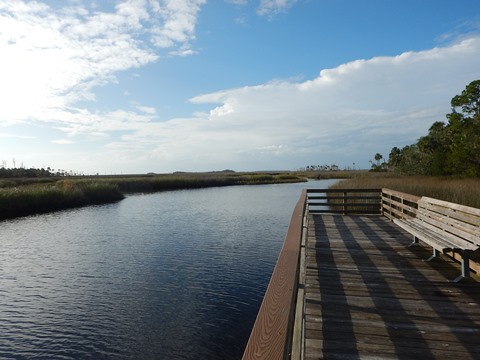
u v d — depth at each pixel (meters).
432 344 3.38
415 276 5.42
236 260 12.18
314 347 3.36
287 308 1.62
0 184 36.47
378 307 4.28
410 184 22.05
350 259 6.45
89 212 25.23
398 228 9.51
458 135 31.67
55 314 7.91
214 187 57.47
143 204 30.67
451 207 5.82
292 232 3.30
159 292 9.20
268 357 1.18
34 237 16.44
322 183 63.34
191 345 6.55
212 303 8.45
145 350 6.40
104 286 9.69
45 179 52.22
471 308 4.20
